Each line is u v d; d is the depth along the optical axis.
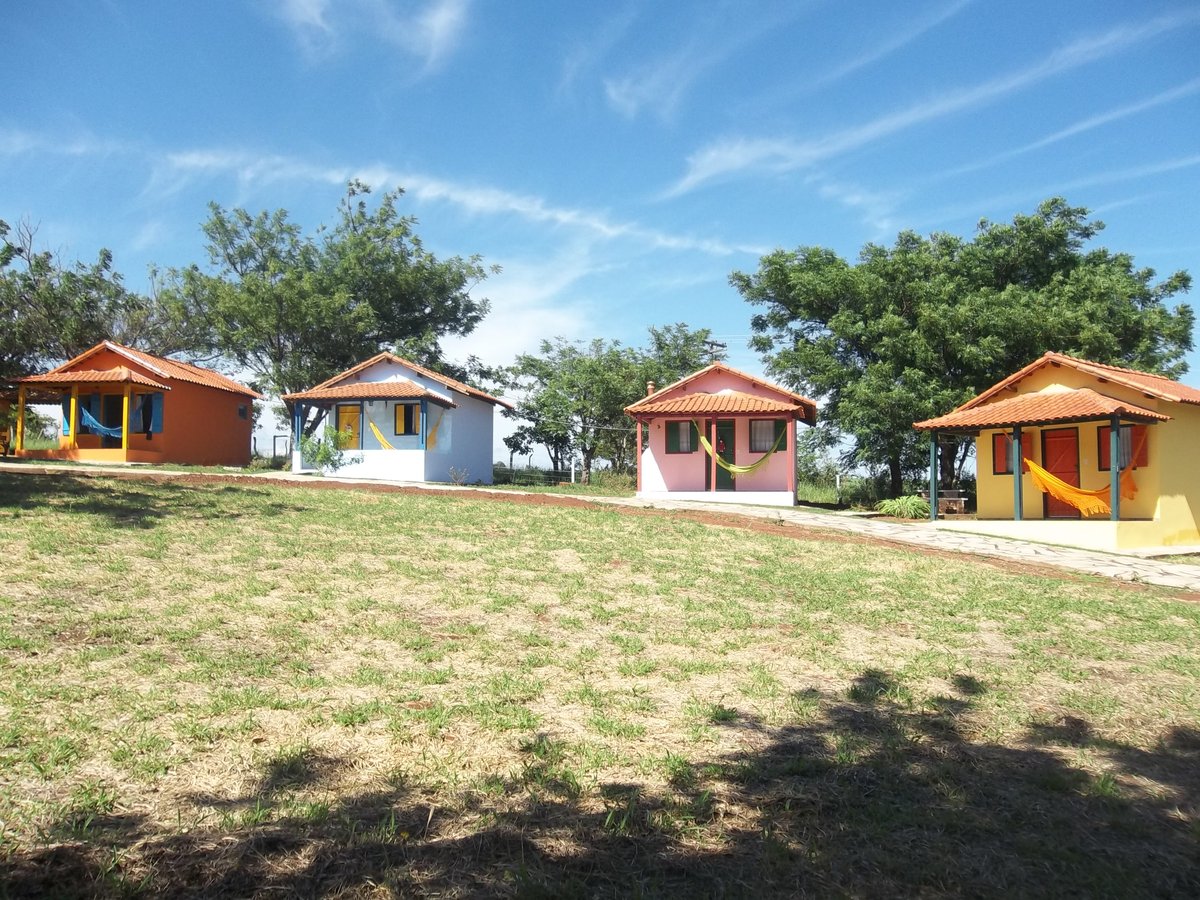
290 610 8.31
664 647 7.89
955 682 7.16
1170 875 3.99
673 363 38.81
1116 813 4.67
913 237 31.12
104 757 4.89
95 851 3.88
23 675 6.05
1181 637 9.13
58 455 27.62
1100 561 15.36
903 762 5.34
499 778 4.89
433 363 38.41
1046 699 6.79
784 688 6.80
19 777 4.58
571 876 3.83
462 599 9.25
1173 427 19.36
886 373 26.73
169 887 3.63
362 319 35.75
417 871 3.84
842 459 30.83
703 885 3.79
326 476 26.25
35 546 10.16
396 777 4.86
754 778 5.01
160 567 9.76
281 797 4.52
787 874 3.90
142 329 36.47
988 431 22.02
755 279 32.59
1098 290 27.06
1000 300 27.31
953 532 19.02
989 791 4.92
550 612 8.98
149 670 6.37
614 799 4.68
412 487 22.27
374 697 6.14
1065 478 20.62
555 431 35.66
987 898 3.73
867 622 9.25
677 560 12.35
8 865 3.72
